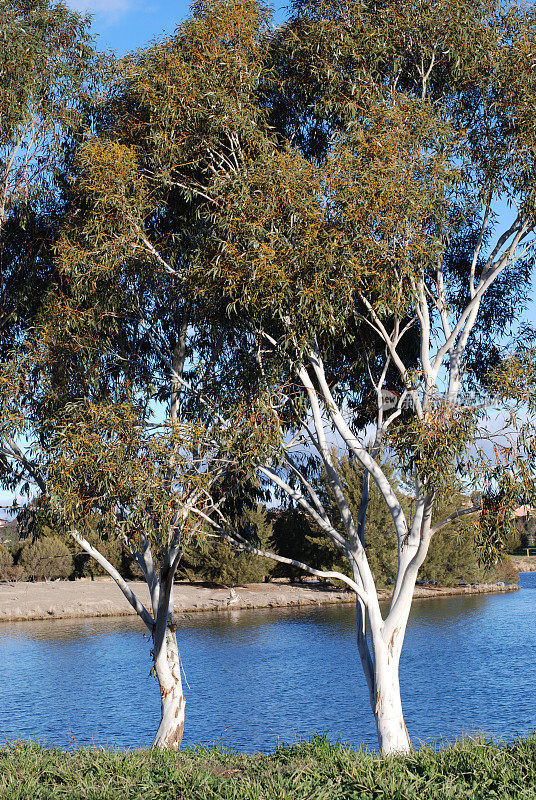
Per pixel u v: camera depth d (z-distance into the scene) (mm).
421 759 7754
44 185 13844
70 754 9359
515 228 12820
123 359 13469
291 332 10859
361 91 12375
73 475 10891
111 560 55750
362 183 10969
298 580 57812
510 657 25875
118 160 11859
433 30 12414
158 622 13484
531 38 12234
